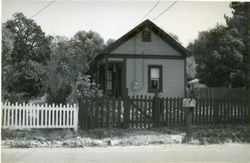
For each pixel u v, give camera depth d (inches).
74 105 512.1
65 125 507.2
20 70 558.6
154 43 715.4
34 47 565.0
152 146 478.6
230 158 425.4
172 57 718.5
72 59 573.0
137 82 706.8
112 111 531.8
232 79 684.1
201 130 543.8
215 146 490.9
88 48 631.2
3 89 545.3
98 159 405.1
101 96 555.5
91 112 522.9
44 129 507.5
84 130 514.3
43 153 430.0
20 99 540.7
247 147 486.6
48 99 544.1
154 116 547.8
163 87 713.6
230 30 625.6
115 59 701.3
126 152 443.2
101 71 737.0
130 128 536.4
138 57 709.3
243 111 585.0
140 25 696.4
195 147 481.4
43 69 558.3
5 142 465.1
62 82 553.3
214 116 570.6
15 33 553.0
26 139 475.5
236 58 663.8
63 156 416.8
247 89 633.0
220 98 575.5
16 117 487.2
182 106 557.3
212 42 664.4
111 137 498.3
